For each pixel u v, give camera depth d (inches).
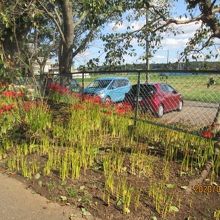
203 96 310.8
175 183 226.1
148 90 394.9
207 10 294.4
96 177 234.2
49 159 249.3
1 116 315.9
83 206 197.9
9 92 374.9
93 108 356.8
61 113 376.5
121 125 331.9
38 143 295.1
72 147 272.1
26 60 550.6
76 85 451.8
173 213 190.2
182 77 322.3
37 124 320.2
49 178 234.2
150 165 248.4
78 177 233.3
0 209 197.8
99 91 558.3
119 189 212.2
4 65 393.4
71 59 545.3
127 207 194.5
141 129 328.2
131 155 264.1
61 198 207.5
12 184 230.4
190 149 276.4
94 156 262.7
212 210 195.2
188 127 330.3
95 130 339.0
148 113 381.1
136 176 235.1
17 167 254.8
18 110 342.3
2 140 294.8
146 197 205.9
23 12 461.1
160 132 321.7
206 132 273.0
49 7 565.9
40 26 597.9
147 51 414.3
